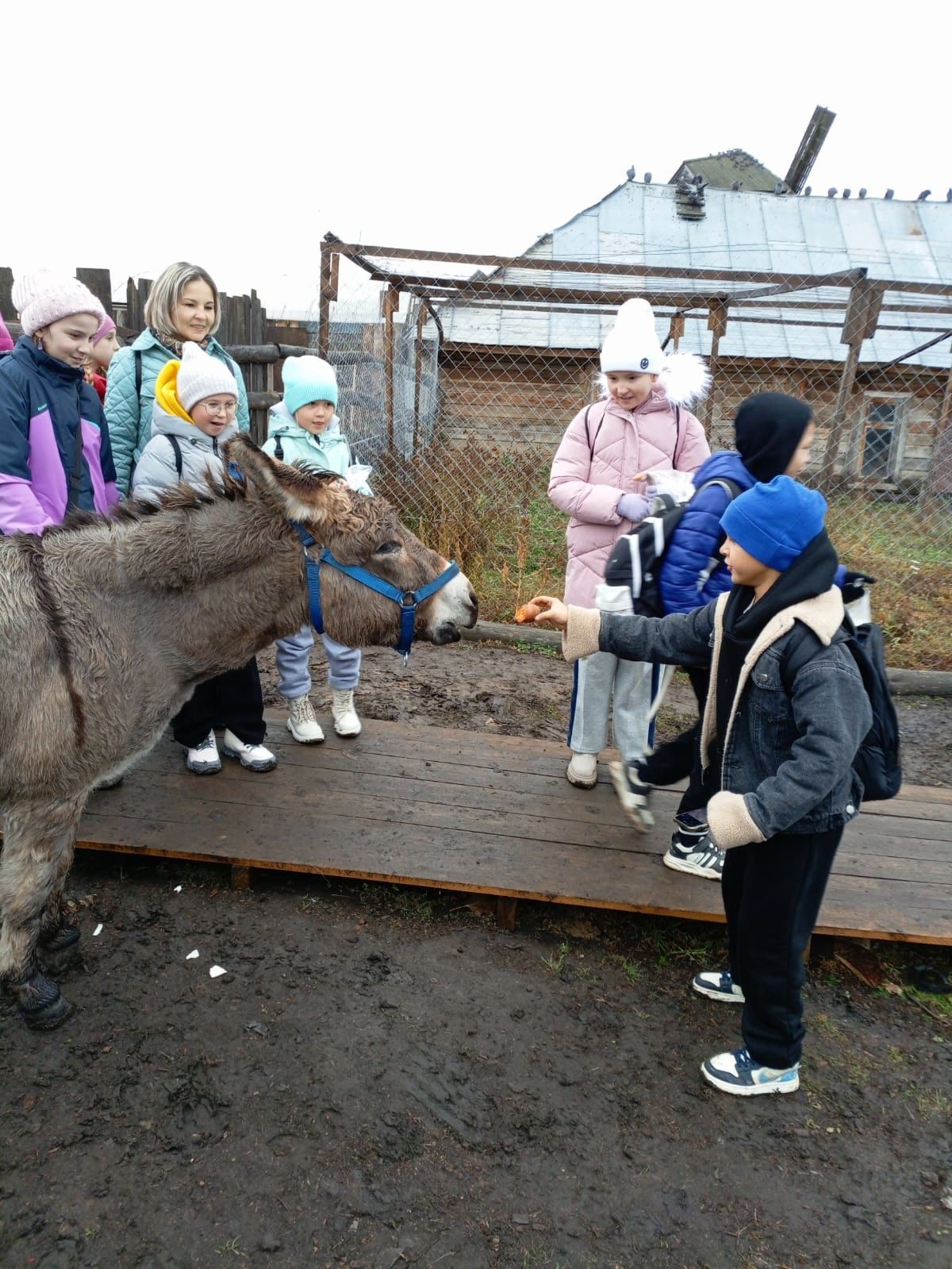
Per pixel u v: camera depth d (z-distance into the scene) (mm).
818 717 1925
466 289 8750
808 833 2082
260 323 7410
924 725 5090
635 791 2734
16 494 2652
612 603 2785
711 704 2369
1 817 2533
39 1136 2129
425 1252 1890
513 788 3596
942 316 13180
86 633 2316
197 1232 1902
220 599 2535
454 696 5109
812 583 1995
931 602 7000
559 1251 1912
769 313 13656
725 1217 2021
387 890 3164
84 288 2809
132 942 2850
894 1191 2115
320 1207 1976
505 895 2928
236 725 3523
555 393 12445
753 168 23266
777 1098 2375
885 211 16375
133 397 3443
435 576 2664
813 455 12773
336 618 2629
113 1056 2383
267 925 2961
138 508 2531
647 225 15844
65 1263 1825
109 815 3223
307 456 3500
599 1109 2301
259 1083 2309
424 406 12242
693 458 3371
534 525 8227
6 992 2605
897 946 3039
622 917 3123
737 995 2729
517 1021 2600
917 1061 2553
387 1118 2221
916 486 12461
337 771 3645
